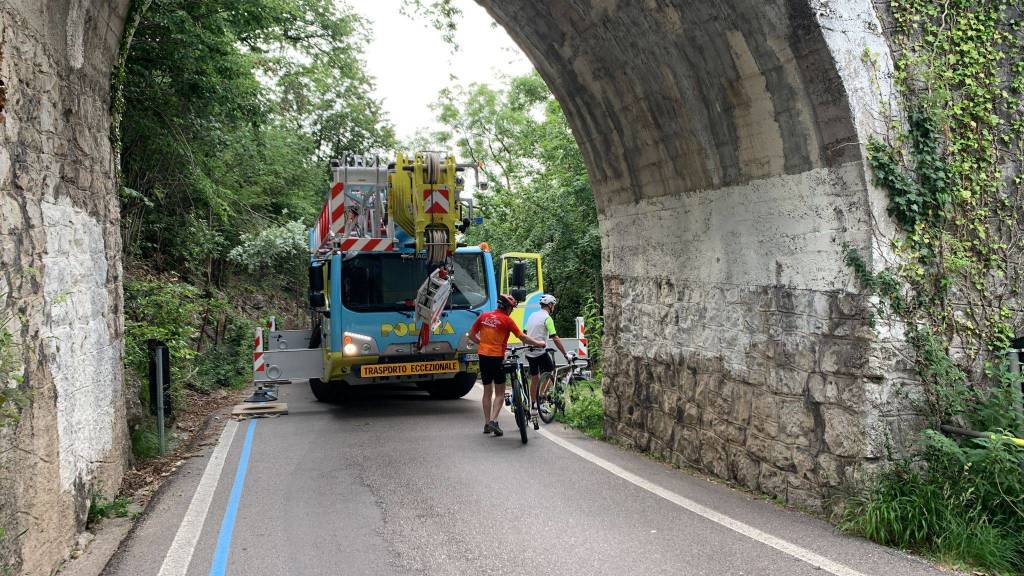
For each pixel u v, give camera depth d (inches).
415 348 455.8
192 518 227.3
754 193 243.0
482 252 478.3
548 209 780.6
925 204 206.2
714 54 235.6
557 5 288.7
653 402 313.0
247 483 273.6
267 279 1042.1
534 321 381.7
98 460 226.4
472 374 515.5
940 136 212.1
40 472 168.9
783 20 206.2
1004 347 210.4
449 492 255.3
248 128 775.7
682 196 287.3
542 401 397.1
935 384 202.1
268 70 855.7
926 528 180.2
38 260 178.9
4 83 163.0
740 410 250.8
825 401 211.9
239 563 187.8
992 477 186.4
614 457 310.7
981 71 217.0
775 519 211.0
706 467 272.2
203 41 503.2
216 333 767.1
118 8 256.4
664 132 281.7
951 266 205.3
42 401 172.7
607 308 362.6
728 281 259.1
